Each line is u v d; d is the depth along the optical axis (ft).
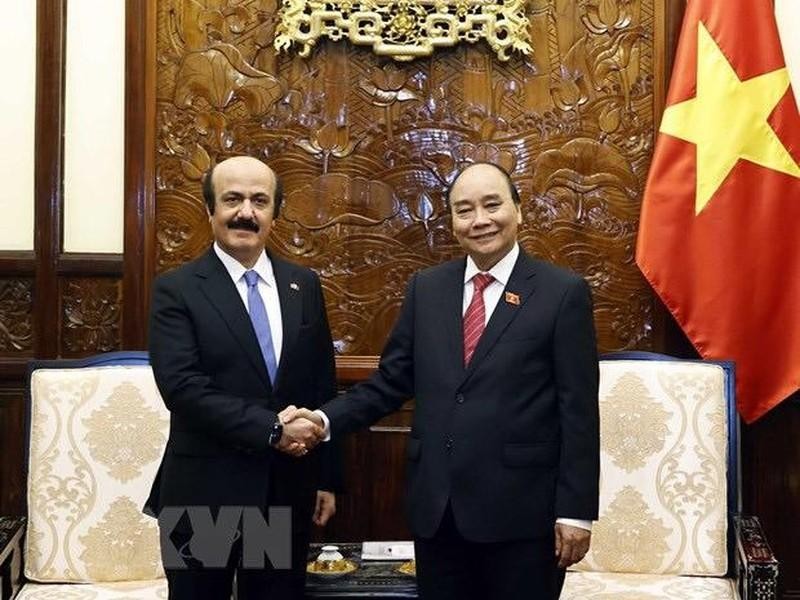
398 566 11.25
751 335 12.09
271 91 12.75
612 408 11.21
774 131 12.10
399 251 12.80
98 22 12.96
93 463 11.00
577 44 12.73
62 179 12.94
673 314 12.19
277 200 9.57
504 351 8.77
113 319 12.98
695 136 12.16
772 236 12.05
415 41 12.64
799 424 12.84
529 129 12.73
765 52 12.15
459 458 8.70
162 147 12.73
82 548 10.85
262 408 9.02
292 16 12.60
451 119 12.75
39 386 11.16
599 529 11.03
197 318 9.14
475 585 9.12
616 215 12.73
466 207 9.00
